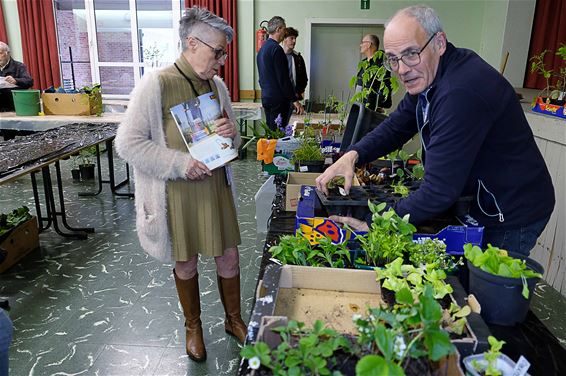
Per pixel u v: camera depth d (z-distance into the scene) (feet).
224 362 6.89
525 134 4.59
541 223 4.79
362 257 4.38
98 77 23.91
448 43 4.60
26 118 15.28
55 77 23.18
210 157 5.72
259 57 16.51
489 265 3.50
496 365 2.80
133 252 10.74
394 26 4.32
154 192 5.84
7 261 9.77
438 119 4.24
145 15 22.90
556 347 3.34
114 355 7.04
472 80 4.17
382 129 5.85
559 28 16.07
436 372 2.65
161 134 5.70
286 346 2.67
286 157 10.72
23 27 22.41
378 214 4.40
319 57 23.07
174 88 5.71
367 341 2.70
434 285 3.43
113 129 13.37
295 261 4.24
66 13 23.02
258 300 3.38
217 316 8.12
